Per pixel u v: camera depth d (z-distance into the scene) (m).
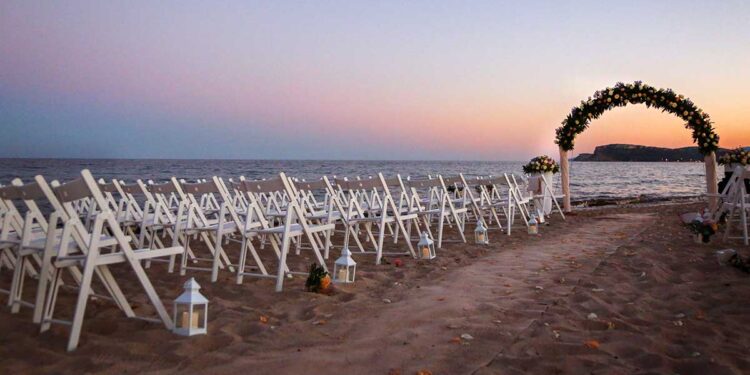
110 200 7.46
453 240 8.58
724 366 2.97
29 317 3.99
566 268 6.01
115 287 3.93
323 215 7.14
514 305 4.40
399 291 5.07
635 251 6.87
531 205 13.62
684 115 12.43
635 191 28.56
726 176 12.23
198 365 3.09
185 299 3.63
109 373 2.97
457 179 9.30
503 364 3.09
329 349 3.38
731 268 5.62
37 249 3.96
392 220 6.91
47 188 3.74
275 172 53.88
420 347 3.41
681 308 4.23
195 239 8.63
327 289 5.02
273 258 7.05
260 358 3.21
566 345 3.35
